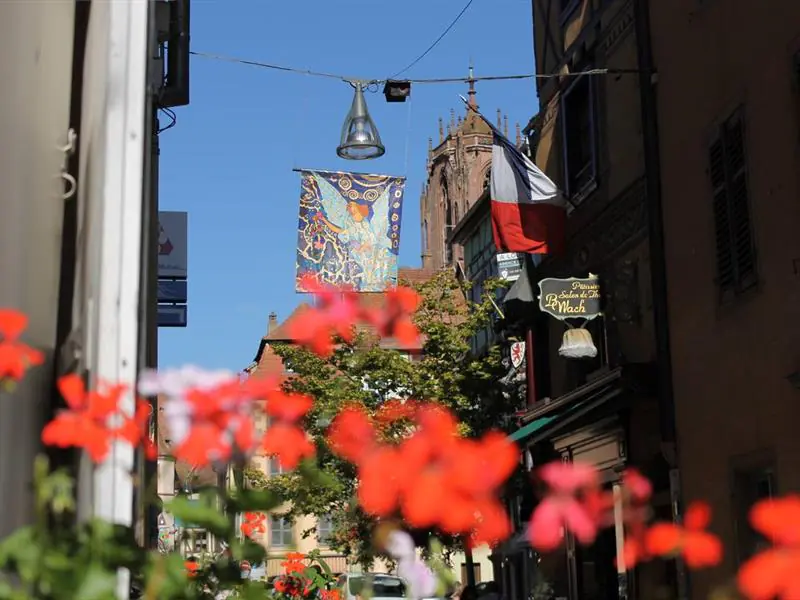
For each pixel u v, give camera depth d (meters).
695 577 13.30
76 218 4.73
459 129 85.12
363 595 4.27
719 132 13.08
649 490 2.69
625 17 16.72
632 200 16.28
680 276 14.31
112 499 3.66
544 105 21.03
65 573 2.76
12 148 4.45
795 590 2.31
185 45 13.32
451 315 29.34
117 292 4.02
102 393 3.53
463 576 41.91
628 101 16.56
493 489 2.59
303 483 3.50
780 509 2.38
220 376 3.01
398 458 2.60
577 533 2.52
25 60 4.60
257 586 3.89
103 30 4.35
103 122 4.18
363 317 3.16
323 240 15.45
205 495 3.35
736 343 12.65
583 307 17.11
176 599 3.06
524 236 18.20
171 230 22.44
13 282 4.34
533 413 19.70
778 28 11.61
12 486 4.16
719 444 13.09
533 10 21.92
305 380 26.06
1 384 2.96
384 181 15.73
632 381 14.83
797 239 11.16
